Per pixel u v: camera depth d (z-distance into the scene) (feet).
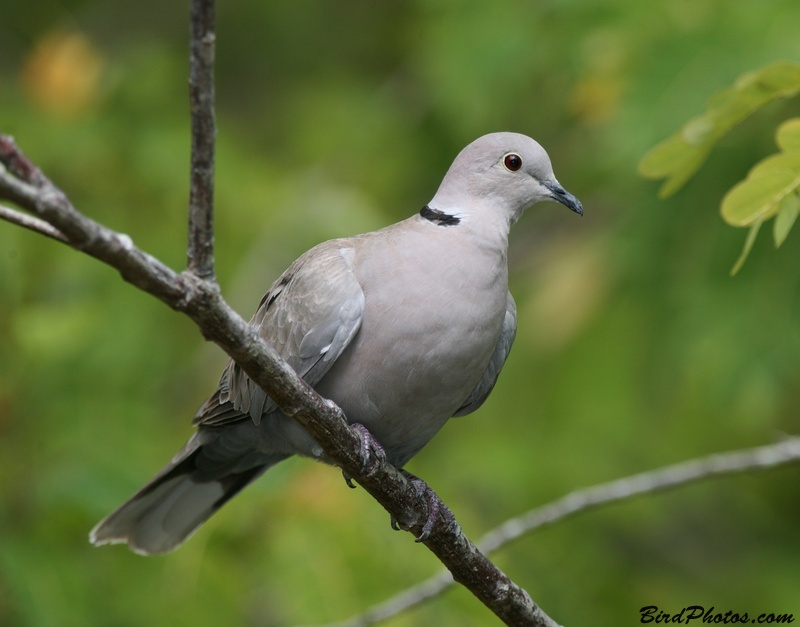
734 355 36.32
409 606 28.04
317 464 33.81
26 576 31.12
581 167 42.39
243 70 51.01
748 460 28.96
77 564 32.17
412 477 24.70
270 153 47.62
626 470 39.42
